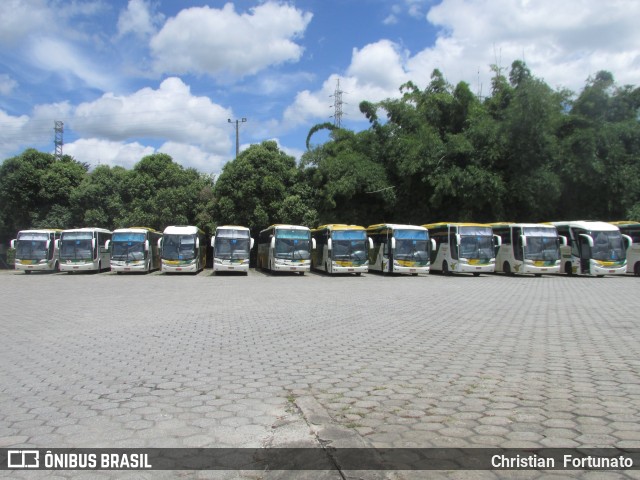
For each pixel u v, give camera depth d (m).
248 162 40.88
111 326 11.57
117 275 32.25
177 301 16.97
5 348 9.07
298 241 31.77
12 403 5.88
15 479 4.00
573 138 33.72
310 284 24.83
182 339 9.91
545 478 3.82
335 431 4.80
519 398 5.78
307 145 42.81
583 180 33.50
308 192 41.53
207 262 47.56
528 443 4.46
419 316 12.95
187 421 5.23
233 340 9.79
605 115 35.44
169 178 43.28
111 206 42.31
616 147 33.66
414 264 30.38
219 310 14.49
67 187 44.12
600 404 5.52
